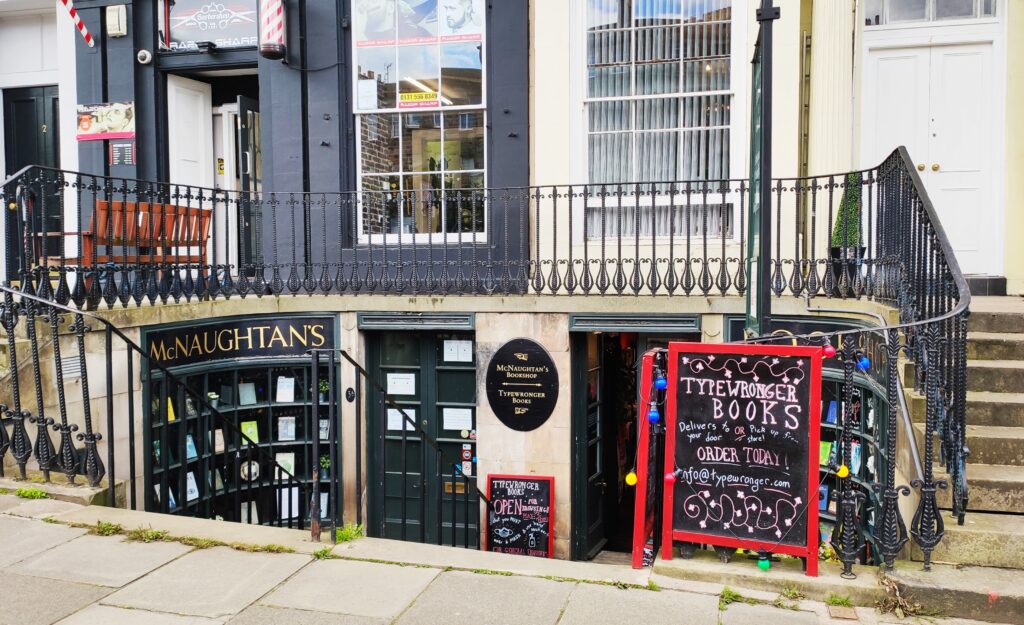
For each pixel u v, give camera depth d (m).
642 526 4.02
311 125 8.02
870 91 7.43
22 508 4.68
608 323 6.78
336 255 8.03
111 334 5.43
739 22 7.22
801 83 7.19
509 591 3.74
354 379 7.34
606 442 8.03
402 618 3.48
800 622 3.43
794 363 3.74
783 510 3.75
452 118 7.87
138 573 3.92
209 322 6.73
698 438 3.87
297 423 7.48
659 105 7.47
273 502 7.30
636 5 7.46
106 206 6.06
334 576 3.92
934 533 3.72
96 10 8.48
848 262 6.00
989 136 7.23
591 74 7.57
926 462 3.72
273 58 7.88
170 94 8.62
